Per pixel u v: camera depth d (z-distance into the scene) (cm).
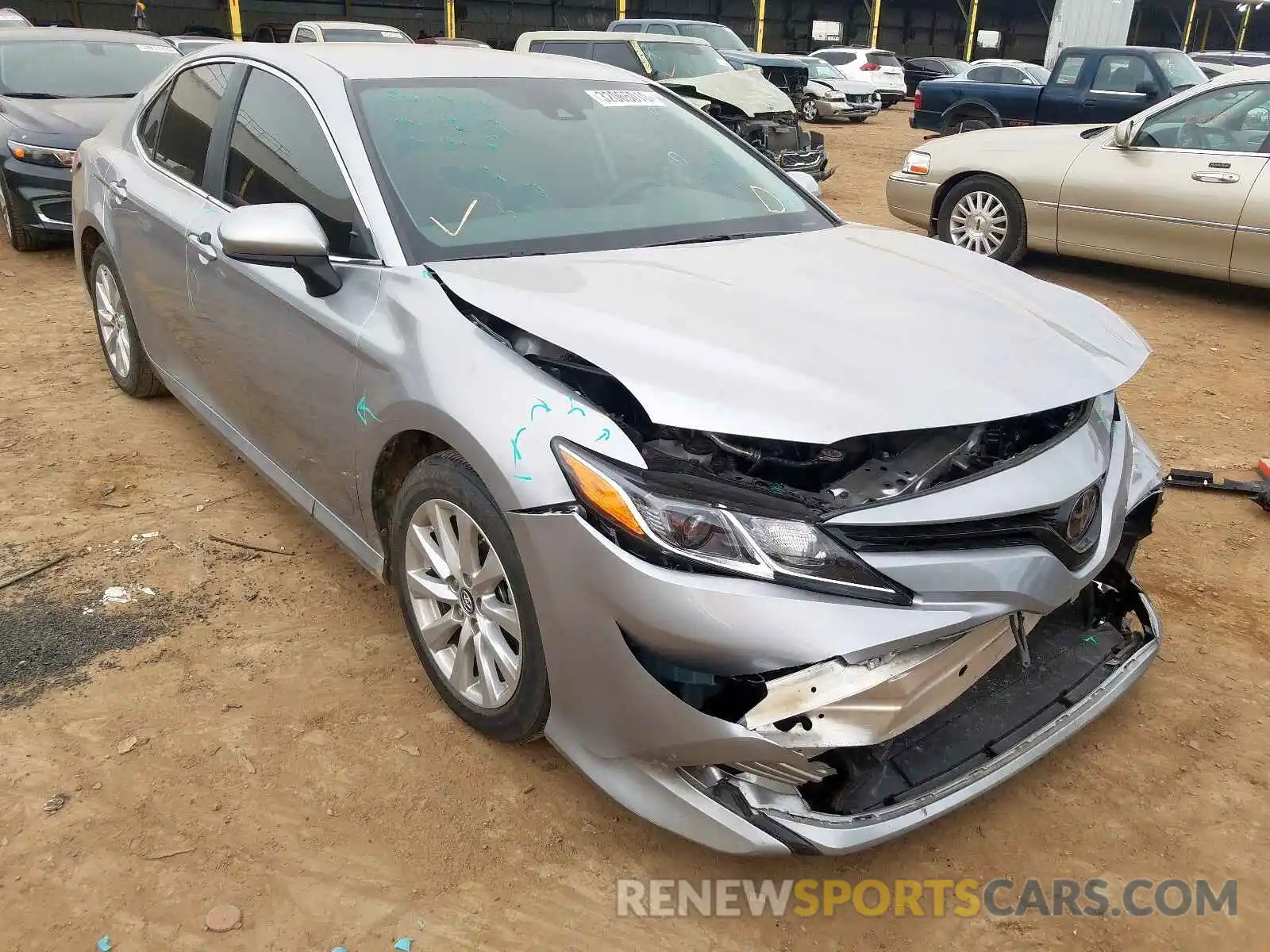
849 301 252
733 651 192
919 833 239
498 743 261
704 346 218
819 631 190
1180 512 407
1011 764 223
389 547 278
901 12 4569
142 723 265
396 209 273
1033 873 229
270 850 227
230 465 419
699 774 210
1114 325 270
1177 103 707
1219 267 696
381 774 250
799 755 196
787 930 213
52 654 292
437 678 267
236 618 312
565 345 219
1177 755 266
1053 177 761
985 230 817
